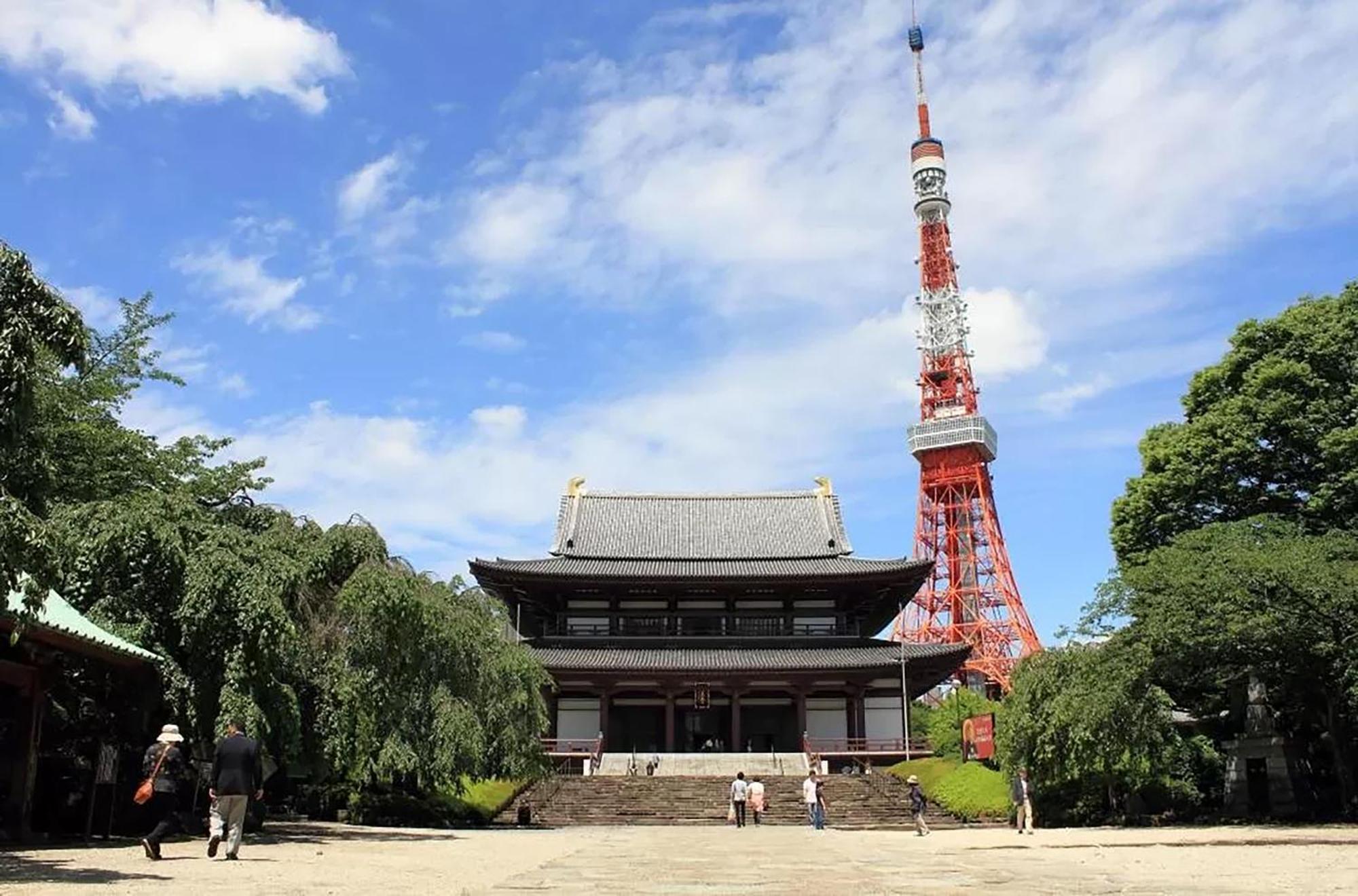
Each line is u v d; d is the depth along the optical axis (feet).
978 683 323.37
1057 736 125.59
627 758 201.57
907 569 224.12
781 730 230.27
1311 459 140.67
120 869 55.57
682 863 71.87
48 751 83.05
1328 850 81.61
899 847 92.07
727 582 227.40
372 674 98.07
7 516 51.16
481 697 118.32
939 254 411.54
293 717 85.20
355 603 95.86
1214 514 152.05
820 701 222.28
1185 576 113.09
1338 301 144.05
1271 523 132.87
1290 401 137.28
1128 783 127.13
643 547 254.27
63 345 55.83
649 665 212.23
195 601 79.15
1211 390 155.53
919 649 219.41
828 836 117.19
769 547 253.85
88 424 106.83
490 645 126.41
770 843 100.78
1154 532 156.97
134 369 128.57
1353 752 128.88
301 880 53.06
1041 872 63.05
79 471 102.78
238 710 77.41
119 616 79.87
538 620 253.24
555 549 249.55
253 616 79.61
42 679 74.13
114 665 76.69
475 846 88.74
